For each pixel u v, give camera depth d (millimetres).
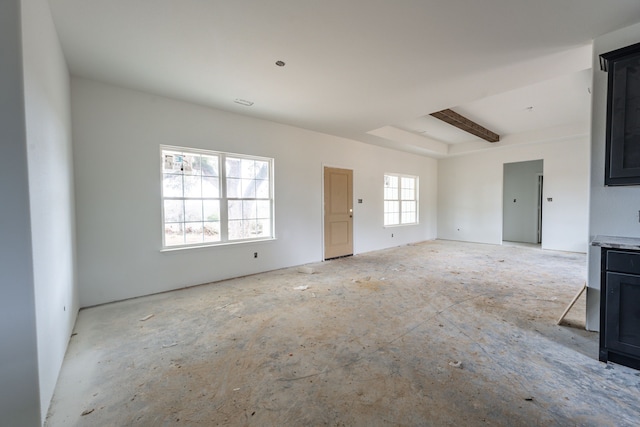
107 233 3316
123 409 1609
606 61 2189
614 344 1952
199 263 4043
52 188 1940
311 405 1619
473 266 5129
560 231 6555
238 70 2973
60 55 2434
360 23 2213
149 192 3604
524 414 1515
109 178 3318
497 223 7641
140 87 3391
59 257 2104
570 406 1571
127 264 3453
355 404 1620
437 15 2119
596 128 2414
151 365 2055
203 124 4031
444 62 2836
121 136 3391
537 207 7953
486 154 7801
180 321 2816
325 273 4688
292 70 2980
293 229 5184
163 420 1521
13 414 1387
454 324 2688
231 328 2650
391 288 3852
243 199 4578
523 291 3678
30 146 1453
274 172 4879
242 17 2125
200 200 4109
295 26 2244
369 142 6438
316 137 5527
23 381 1400
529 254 6234
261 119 4664
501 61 2818
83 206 3152
